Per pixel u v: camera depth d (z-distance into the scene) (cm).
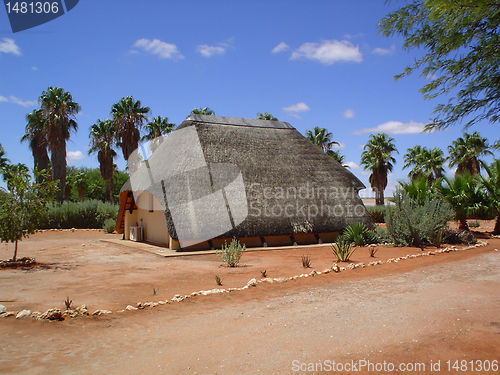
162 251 1229
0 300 593
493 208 1759
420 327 459
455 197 1753
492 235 1777
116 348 407
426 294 625
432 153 4200
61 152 3027
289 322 489
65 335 446
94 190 5266
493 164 1797
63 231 2239
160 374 343
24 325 477
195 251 1227
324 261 1025
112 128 3409
